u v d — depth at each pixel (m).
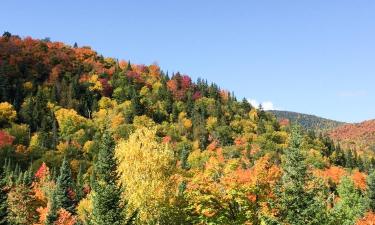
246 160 61.47
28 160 117.69
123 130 141.50
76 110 165.88
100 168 31.38
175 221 24.89
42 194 71.00
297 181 20.83
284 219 20.33
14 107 154.50
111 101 179.25
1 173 39.09
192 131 162.88
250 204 20.89
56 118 152.62
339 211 21.66
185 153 117.25
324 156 150.00
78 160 116.25
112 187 25.17
